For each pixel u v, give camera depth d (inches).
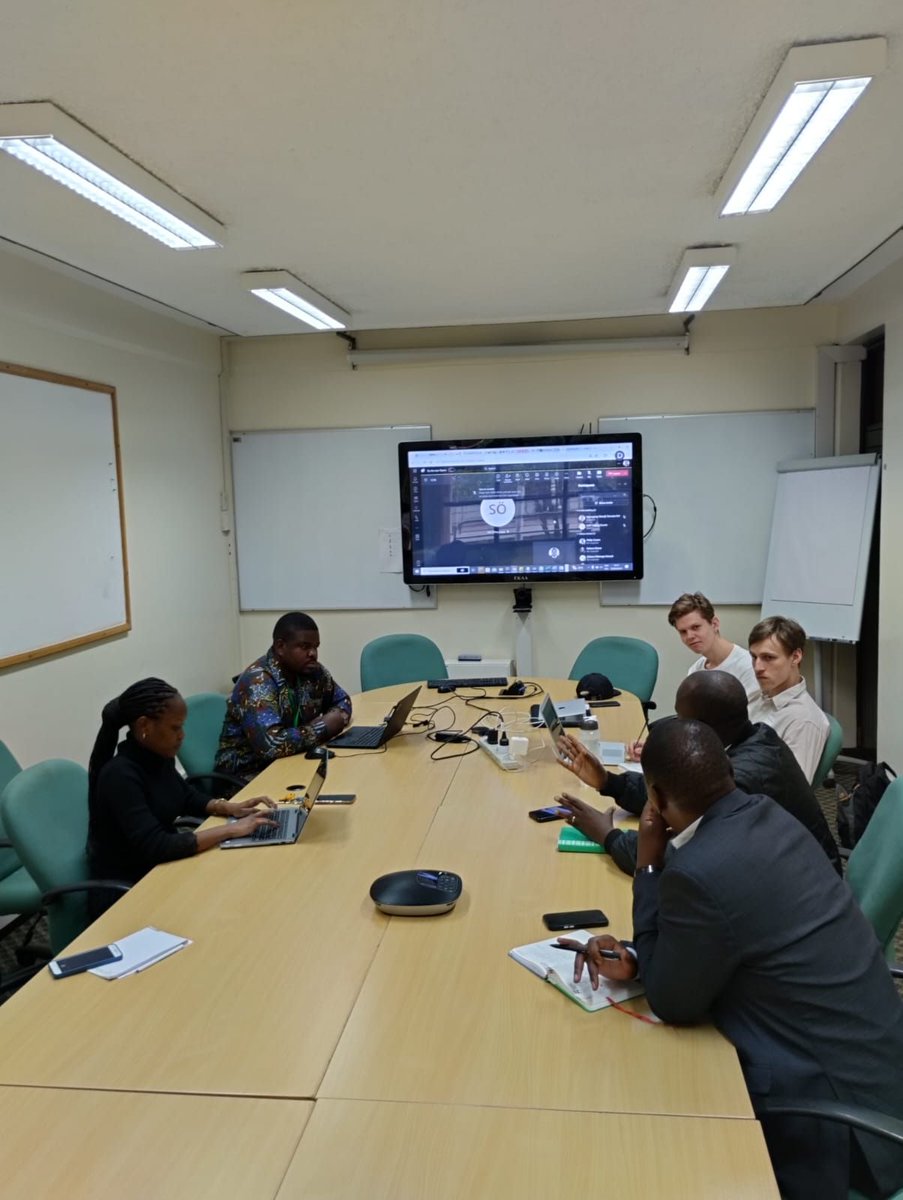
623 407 202.4
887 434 164.9
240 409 212.5
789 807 78.6
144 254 132.5
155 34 71.2
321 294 159.8
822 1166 49.1
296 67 77.3
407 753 119.5
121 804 87.5
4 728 130.8
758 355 197.3
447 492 204.5
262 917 71.2
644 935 56.6
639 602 206.4
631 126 91.2
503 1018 55.7
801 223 124.9
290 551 214.8
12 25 69.3
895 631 162.6
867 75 77.2
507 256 137.1
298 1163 43.5
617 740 121.6
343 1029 54.9
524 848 84.4
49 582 140.9
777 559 192.7
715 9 70.4
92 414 153.9
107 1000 59.1
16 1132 46.1
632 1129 45.3
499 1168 42.8
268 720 121.0
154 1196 41.7
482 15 70.1
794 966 51.5
